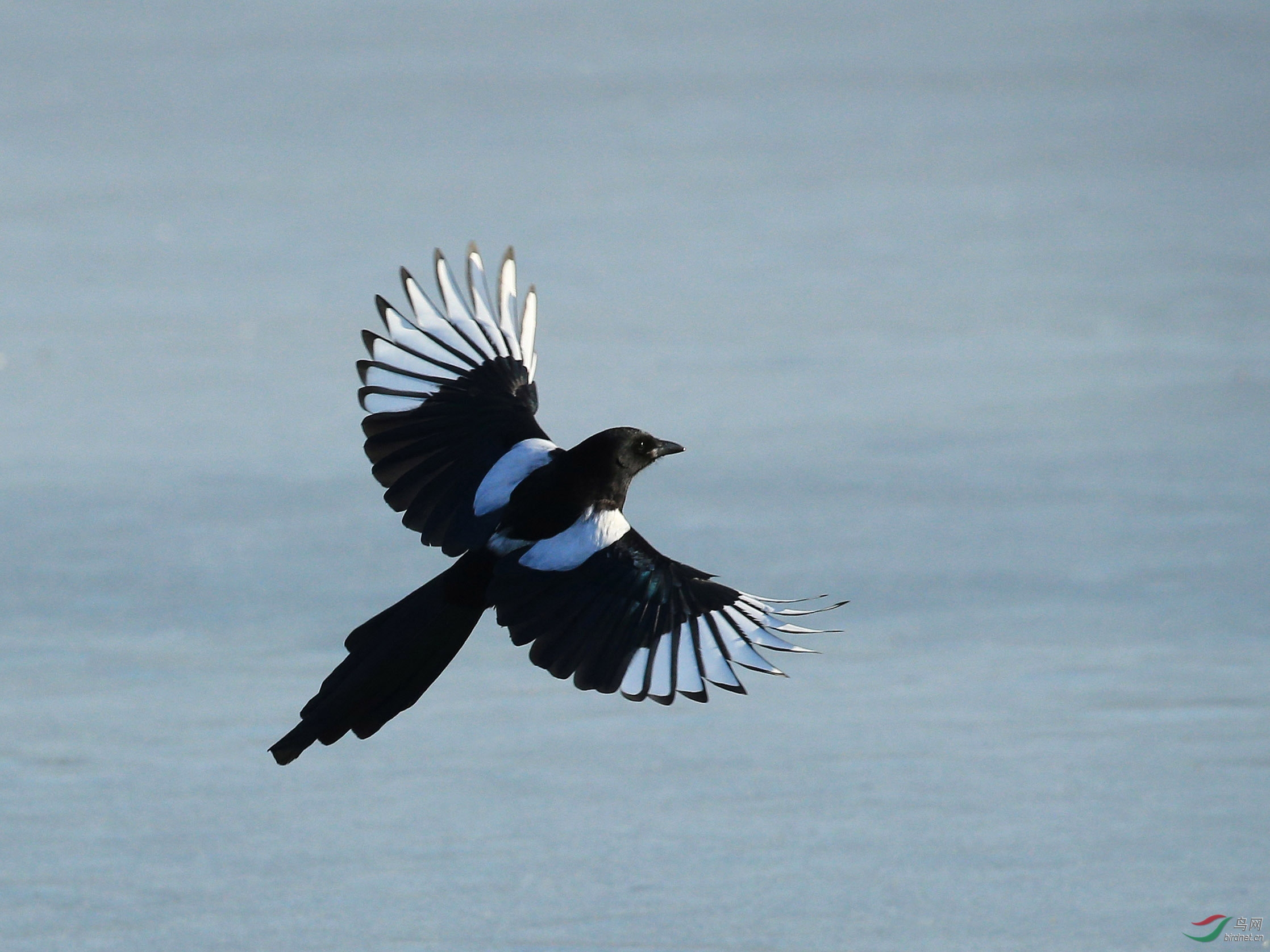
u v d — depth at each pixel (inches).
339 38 1972.2
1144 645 477.1
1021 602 511.2
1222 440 663.1
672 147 1395.2
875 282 947.3
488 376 267.4
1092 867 351.9
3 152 1358.3
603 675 235.0
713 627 236.1
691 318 869.2
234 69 1770.4
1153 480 617.6
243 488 623.8
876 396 730.8
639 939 323.9
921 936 324.5
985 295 913.5
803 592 518.3
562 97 1635.1
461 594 243.6
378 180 1259.8
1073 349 805.2
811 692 455.2
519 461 253.8
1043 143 1401.3
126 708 443.8
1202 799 382.6
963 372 767.7
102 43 1916.8
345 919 335.0
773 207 1168.2
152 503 606.2
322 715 233.5
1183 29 2018.9
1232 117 1504.7
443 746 428.1
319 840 373.1
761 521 580.4
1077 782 393.1
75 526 583.2
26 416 714.8
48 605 517.0
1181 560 539.5
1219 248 1019.3
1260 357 783.1
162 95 1622.8
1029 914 332.5
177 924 333.4
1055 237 1059.3
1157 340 818.2
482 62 1829.5
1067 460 642.8
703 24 2113.7
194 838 373.7
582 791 397.4
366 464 653.3
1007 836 367.6
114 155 1350.9
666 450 252.4
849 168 1309.1
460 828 378.3
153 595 524.4
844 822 376.8
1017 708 438.0
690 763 412.8
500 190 1224.8
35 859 363.6
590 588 239.9
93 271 980.6
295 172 1291.8
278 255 1022.4
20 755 416.8
